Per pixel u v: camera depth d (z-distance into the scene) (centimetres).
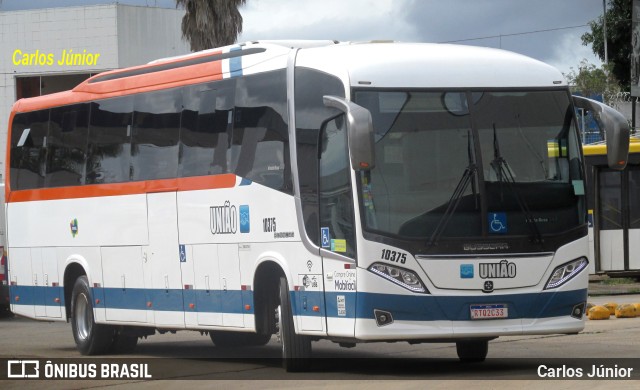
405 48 1433
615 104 5859
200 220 1642
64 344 2164
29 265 2081
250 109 1546
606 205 3372
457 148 1370
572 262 1390
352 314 1347
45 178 2030
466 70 1398
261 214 1510
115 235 1844
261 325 1538
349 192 1348
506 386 1236
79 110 1950
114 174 1847
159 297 1747
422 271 1339
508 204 1370
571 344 1761
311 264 1412
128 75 1852
